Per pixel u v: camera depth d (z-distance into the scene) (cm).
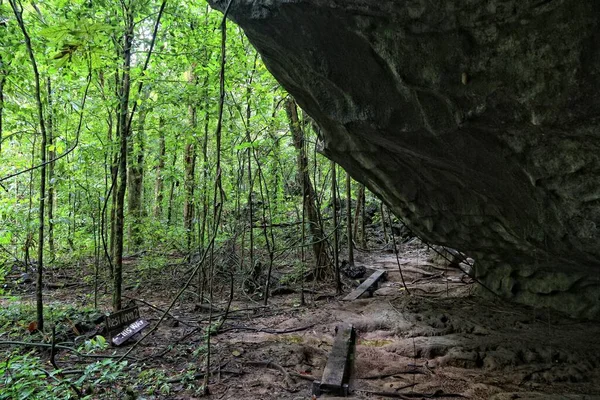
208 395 412
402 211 668
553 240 457
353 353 520
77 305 738
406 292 844
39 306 557
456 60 314
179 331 603
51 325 582
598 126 286
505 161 391
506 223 514
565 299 618
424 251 1341
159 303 778
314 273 914
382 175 592
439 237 679
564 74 272
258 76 880
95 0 541
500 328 580
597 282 567
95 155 748
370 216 1738
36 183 964
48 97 650
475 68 309
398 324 613
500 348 500
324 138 602
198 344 549
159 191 1386
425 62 329
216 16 784
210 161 1005
